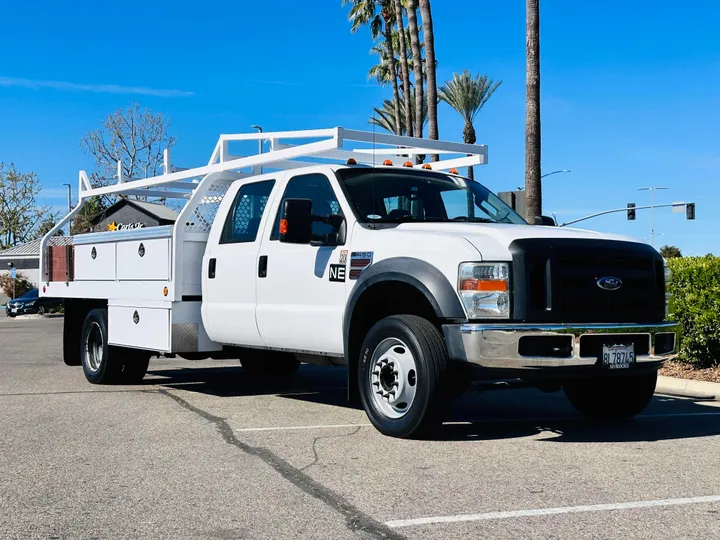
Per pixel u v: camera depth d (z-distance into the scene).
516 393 9.82
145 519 4.53
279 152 8.61
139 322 9.48
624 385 7.49
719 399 9.34
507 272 6.25
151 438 6.76
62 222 12.00
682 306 10.77
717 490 5.05
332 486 5.16
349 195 7.48
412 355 6.41
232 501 4.86
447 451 6.16
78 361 11.95
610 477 5.37
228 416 7.82
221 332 8.67
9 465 5.84
